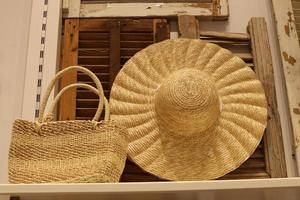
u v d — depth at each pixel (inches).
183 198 40.9
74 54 56.4
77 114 54.0
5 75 55.4
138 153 49.6
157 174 48.9
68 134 42.1
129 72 52.8
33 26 56.9
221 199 41.9
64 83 54.8
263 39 57.7
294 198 41.9
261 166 52.6
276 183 37.3
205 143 50.6
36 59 55.3
